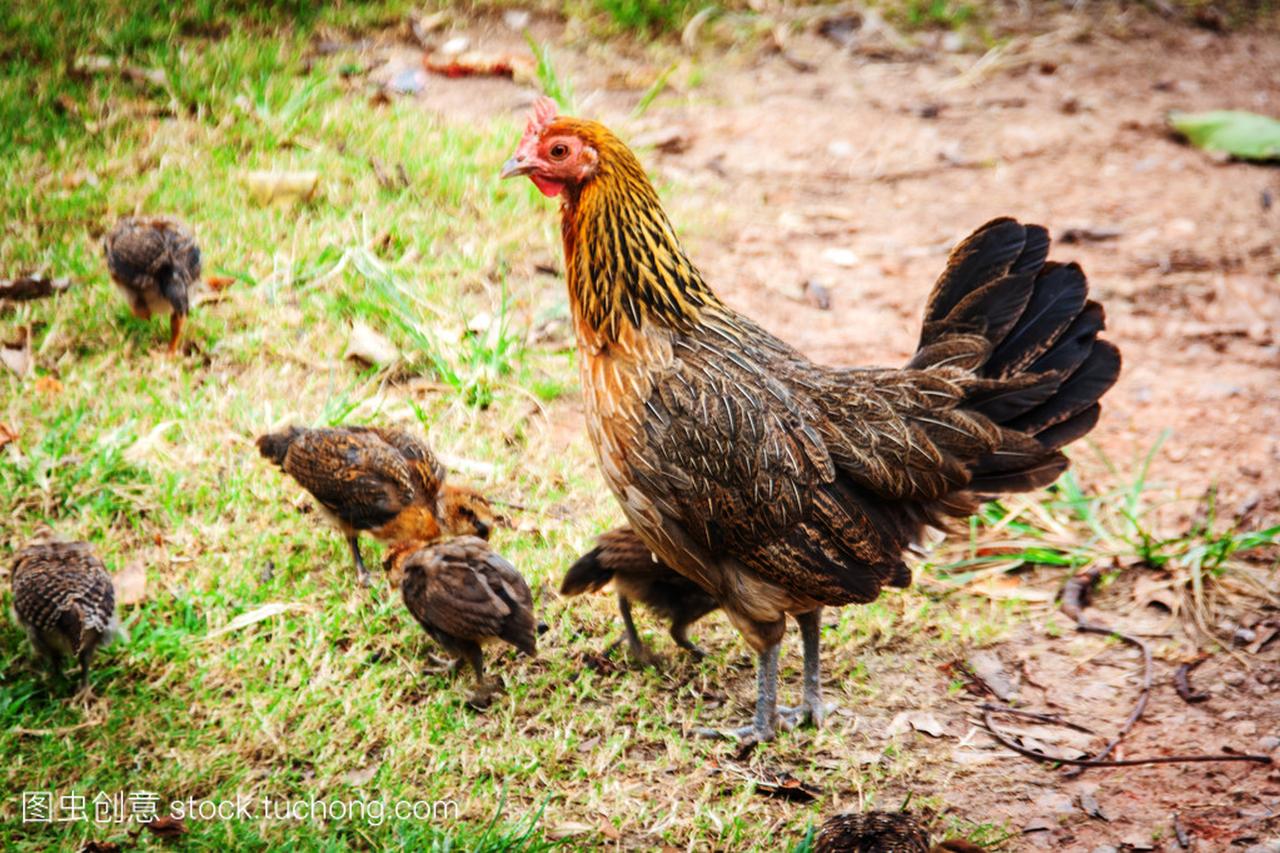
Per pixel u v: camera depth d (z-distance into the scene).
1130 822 8.51
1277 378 13.05
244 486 10.84
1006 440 8.59
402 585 9.19
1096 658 10.01
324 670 9.29
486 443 11.62
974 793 8.73
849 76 18.80
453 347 12.54
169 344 12.38
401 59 18.00
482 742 8.90
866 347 13.24
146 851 7.84
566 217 8.98
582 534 10.74
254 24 18.08
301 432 10.40
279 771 8.51
